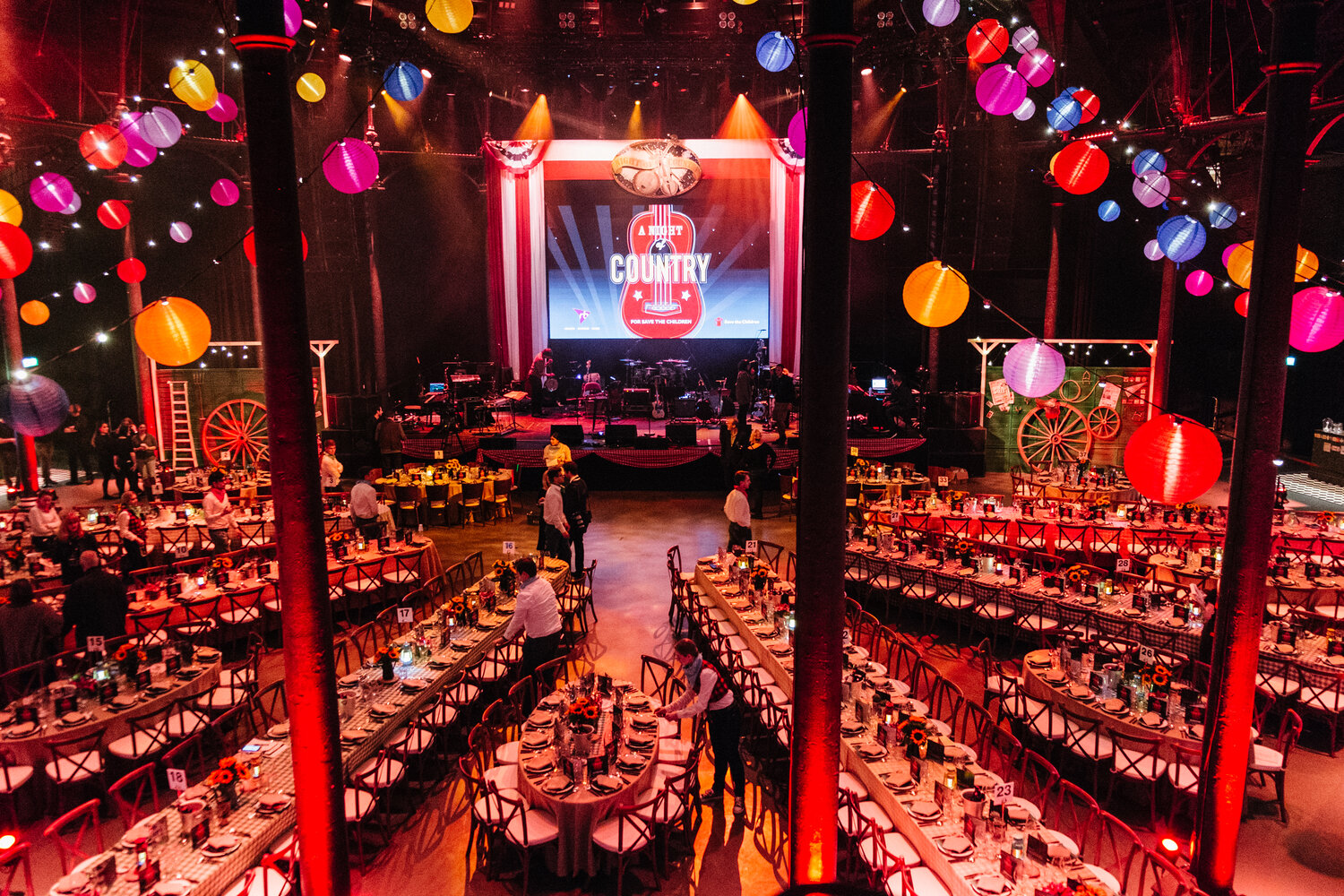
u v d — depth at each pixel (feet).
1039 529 40.16
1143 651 24.67
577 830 19.40
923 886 17.12
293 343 12.62
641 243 75.00
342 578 35.22
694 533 49.47
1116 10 55.93
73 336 68.64
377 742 22.02
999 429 61.77
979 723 23.54
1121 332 71.87
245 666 26.43
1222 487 56.59
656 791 20.81
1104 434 58.85
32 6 49.96
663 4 62.44
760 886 19.85
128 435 53.01
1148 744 21.89
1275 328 16.02
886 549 36.96
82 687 23.84
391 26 60.64
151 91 56.44
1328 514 39.83
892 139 70.90
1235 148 55.67
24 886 19.49
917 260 75.41
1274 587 31.48
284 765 20.10
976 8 59.26
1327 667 25.38
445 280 81.00
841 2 10.94
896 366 78.74
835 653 12.47
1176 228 24.49
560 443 53.52
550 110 76.07
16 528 40.68
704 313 75.82
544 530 37.70
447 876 20.25
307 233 64.75
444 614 28.40
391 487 52.26
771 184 71.67
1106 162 24.49
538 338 74.59
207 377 57.41
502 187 71.41
